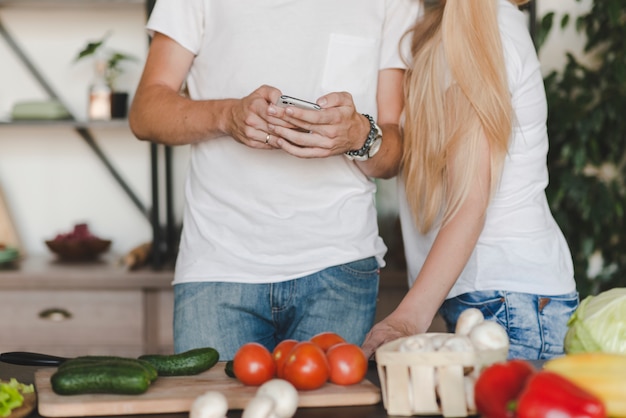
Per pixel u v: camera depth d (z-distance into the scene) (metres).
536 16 3.03
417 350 0.99
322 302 1.54
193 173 1.59
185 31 1.56
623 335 1.19
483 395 0.81
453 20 1.44
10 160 3.37
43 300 2.89
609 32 3.15
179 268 1.60
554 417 0.73
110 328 2.89
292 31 1.52
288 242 1.53
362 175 1.59
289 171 1.53
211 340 1.54
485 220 1.47
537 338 1.50
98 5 3.26
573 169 3.14
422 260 1.61
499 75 1.42
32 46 3.34
